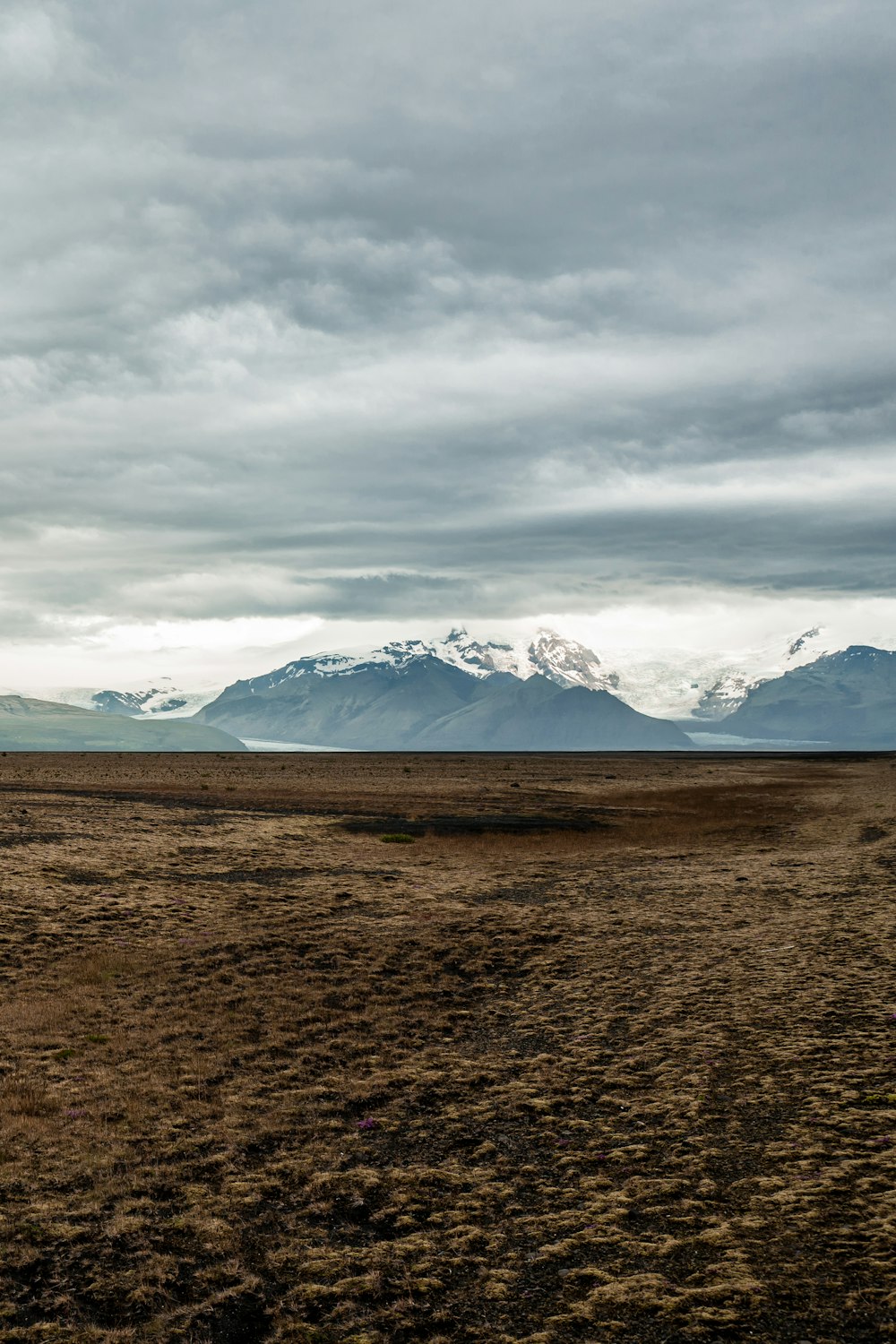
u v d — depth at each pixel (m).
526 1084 20.38
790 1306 11.45
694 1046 21.97
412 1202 15.23
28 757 163.12
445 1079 21.00
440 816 74.88
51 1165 16.56
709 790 110.62
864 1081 18.66
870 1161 15.16
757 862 52.03
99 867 44.81
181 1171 16.44
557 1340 11.26
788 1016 23.34
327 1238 14.20
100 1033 23.81
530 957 32.19
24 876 41.12
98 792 85.62
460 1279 12.89
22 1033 23.61
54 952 30.98
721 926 35.16
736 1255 12.74
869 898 38.47
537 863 53.16
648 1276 12.46
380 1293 12.56
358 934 34.75
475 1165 16.64
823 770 168.50
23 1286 12.88
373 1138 17.91
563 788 110.19
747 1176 15.23
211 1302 12.48
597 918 37.62
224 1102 19.66
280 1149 17.48
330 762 180.50
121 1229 14.31
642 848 59.84
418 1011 26.62
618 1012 25.28
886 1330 10.77
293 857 52.16
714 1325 11.21
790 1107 17.88
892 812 74.62
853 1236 12.88
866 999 24.09
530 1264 13.12
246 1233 14.35
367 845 58.88
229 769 137.25
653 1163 16.12
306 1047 23.38
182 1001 26.78
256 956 31.48
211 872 46.62
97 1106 19.27
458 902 41.22
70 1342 11.64
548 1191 15.40
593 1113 18.64
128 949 31.86
